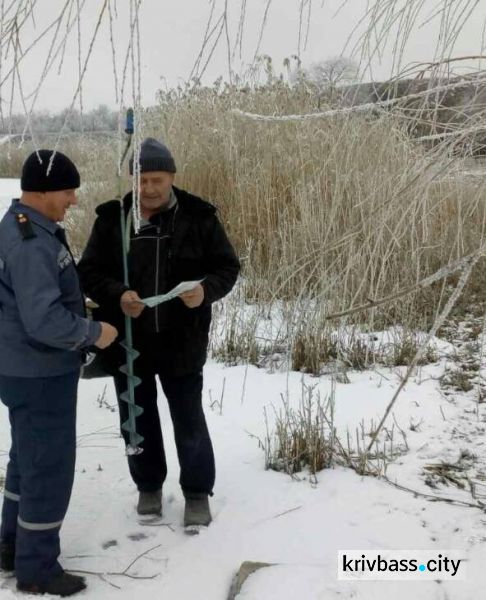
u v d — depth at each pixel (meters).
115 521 3.19
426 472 3.48
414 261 5.64
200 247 2.98
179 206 2.97
